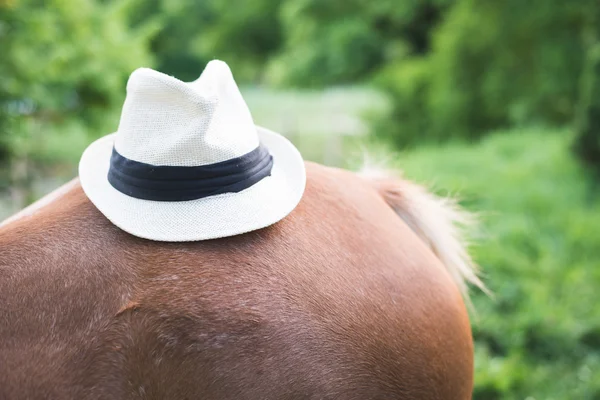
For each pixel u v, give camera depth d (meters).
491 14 10.97
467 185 6.25
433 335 1.34
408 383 1.29
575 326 3.65
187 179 1.22
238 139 1.26
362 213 1.41
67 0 6.25
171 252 1.19
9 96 5.11
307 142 13.19
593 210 5.74
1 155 5.70
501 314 3.81
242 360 1.14
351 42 17.61
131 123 1.24
